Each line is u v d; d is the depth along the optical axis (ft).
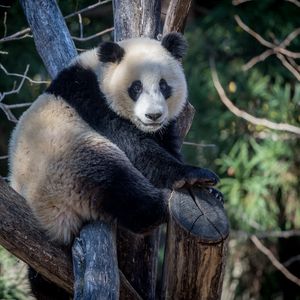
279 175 68.95
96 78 36.55
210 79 71.56
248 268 72.84
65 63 38.78
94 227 32.35
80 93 35.86
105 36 65.62
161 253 64.75
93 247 30.76
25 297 49.24
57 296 35.63
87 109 35.70
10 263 50.21
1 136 66.54
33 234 31.24
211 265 30.19
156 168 35.17
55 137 33.76
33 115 35.01
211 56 73.77
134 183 32.99
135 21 39.99
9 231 30.53
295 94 68.95
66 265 31.81
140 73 36.45
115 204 32.73
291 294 74.28
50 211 32.40
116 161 33.30
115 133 36.35
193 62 73.61
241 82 71.41
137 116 35.91
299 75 57.98
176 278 30.78
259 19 73.36
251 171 69.31
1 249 50.19
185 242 29.86
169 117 37.81
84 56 37.14
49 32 39.91
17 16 60.13
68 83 35.88
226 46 73.87
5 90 63.31
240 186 67.87
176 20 38.88
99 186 32.65
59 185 32.60
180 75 37.99
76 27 61.26
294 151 69.21
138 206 32.68
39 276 35.42
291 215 71.31
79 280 29.63
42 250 31.42
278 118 68.08
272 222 68.85
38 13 40.45
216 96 71.00
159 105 35.65
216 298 31.19
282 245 74.49
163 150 35.81
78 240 31.60
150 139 36.63
